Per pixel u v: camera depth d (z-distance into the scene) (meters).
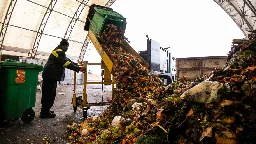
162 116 2.65
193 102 2.53
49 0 16.64
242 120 2.15
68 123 5.34
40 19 17.27
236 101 2.29
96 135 3.86
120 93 5.08
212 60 9.86
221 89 2.42
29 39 17.72
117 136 3.17
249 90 2.38
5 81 4.67
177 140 2.35
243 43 3.54
